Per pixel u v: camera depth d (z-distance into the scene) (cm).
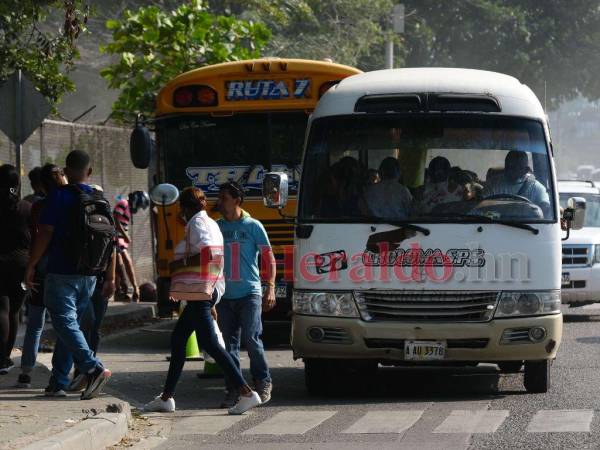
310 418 2153
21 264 2486
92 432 1883
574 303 4044
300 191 2400
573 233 4031
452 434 1945
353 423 2084
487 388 2523
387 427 2028
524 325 2308
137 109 4175
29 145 4341
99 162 4891
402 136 2384
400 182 2362
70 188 2238
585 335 3538
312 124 2434
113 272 2362
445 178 2355
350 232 2339
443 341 2300
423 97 2397
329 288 2338
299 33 7738
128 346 3456
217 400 2417
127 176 5159
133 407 2327
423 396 2428
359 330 2314
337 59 7656
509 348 2308
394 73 2527
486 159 2366
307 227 2362
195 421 2156
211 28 4278
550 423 2028
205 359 2747
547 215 2341
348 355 2331
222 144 3189
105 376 2247
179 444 1934
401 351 2312
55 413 2056
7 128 3098
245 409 2222
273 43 7288
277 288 3170
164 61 4188
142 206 4659
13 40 3750
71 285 2227
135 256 5241
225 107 3181
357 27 7925
